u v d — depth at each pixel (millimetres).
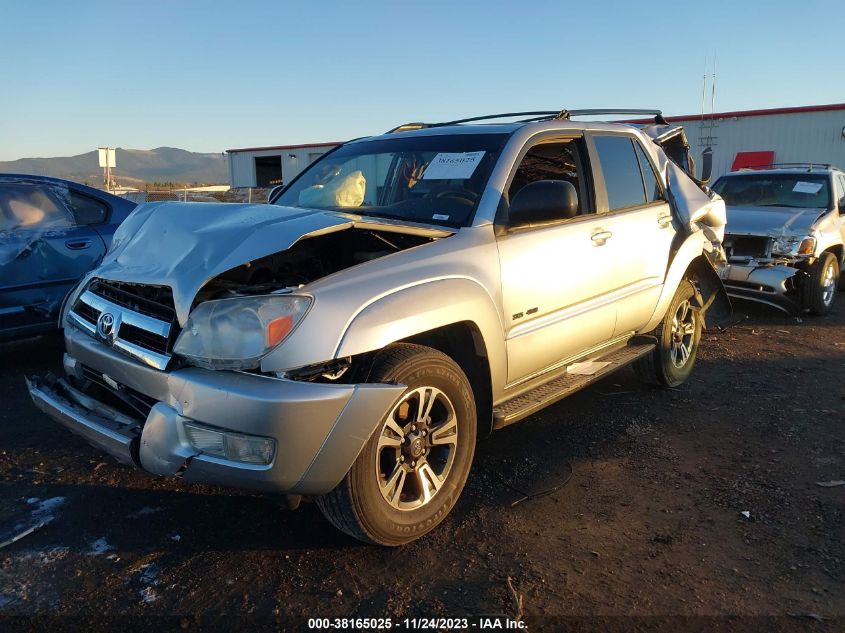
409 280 3059
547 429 4629
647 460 4133
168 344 2848
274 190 4879
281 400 2562
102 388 3379
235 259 2824
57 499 3523
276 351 2643
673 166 5496
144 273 3066
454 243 3363
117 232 3791
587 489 3738
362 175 4301
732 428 4676
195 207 3482
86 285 3545
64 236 5961
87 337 3322
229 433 2623
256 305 2697
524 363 3721
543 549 3127
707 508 3533
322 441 2662
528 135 3984
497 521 3373
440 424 3188
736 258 8555
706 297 5883
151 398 2982
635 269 4641
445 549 3113
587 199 4406
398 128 4941
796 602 2740
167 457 2770
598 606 2709
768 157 20266
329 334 2711
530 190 3547
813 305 8703
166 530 3238
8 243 5629
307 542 3146
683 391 5496
